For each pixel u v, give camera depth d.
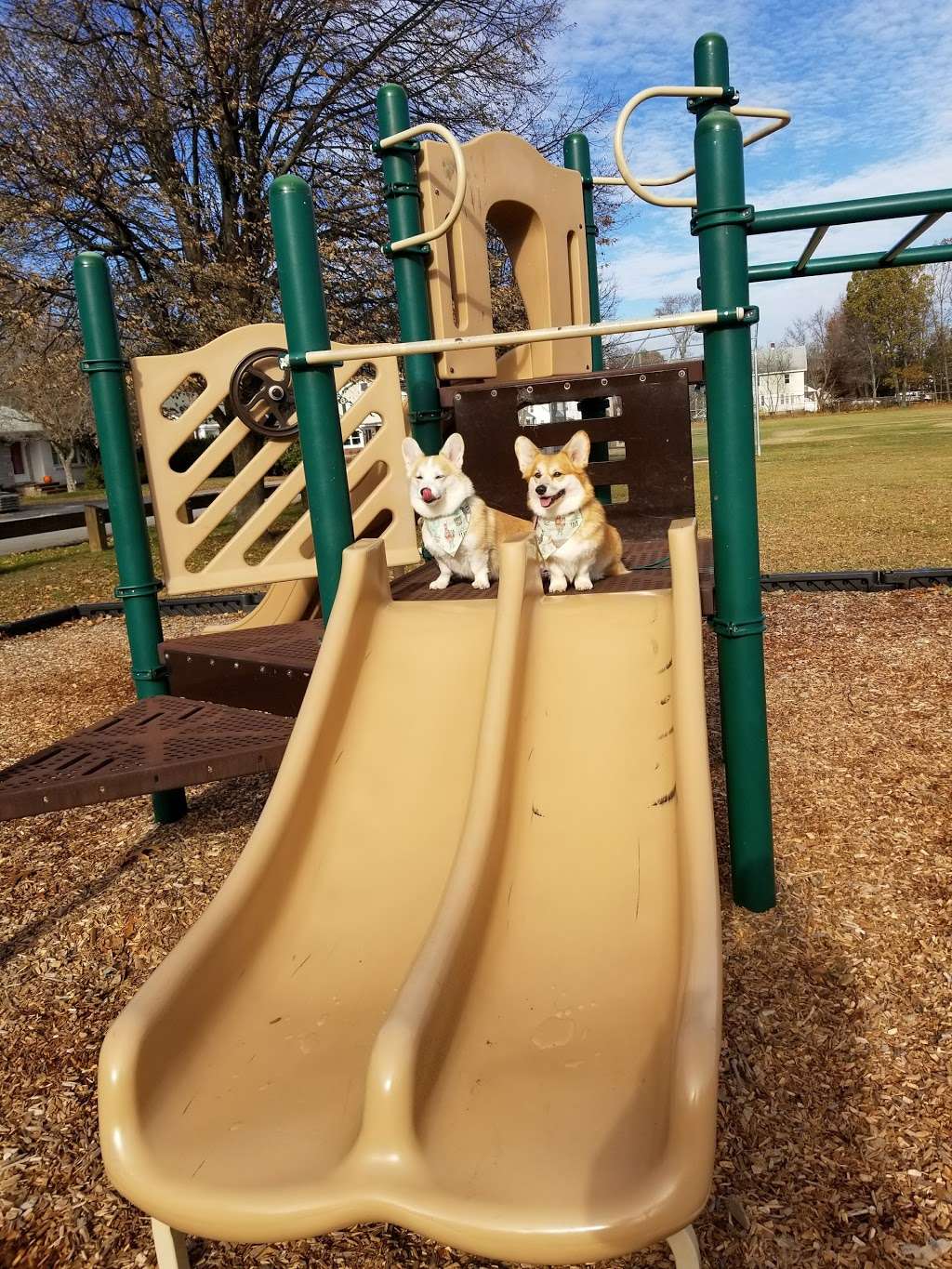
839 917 3.14
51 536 23.20
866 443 27.91
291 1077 1.73
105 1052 1.60
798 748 4.69
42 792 2.68
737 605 3.00
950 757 4.39
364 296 13.71
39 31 12.45
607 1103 1.55
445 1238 1.36
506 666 2.41
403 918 2.10
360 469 4.29
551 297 5.63
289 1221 1.42
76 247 13.17
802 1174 2.11
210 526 4.26
